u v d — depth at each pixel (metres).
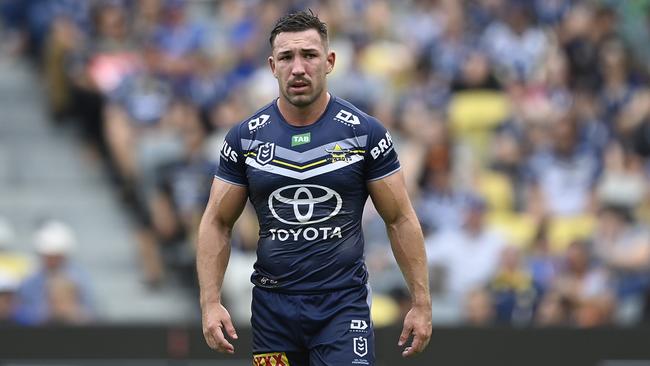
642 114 43.47
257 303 18.78
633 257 37.59
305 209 18.23
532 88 44.88
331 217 18.25
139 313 38.78
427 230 38.28
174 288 39.19
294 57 17.95
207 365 30.59
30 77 47.12
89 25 45.00
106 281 39.78
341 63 43.72
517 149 41.62
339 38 45.47
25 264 38.53
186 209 39.31
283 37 18.06
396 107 42.72
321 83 18.09
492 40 46.66
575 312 35.59
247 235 36.34
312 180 18.16
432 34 46.50
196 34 45.62
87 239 41.53
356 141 18.22
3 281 35.47
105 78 43.34
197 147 40.47
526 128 42.59
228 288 35.78
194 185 39.44
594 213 40.28
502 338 30.72
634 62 47.31
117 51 44.50
